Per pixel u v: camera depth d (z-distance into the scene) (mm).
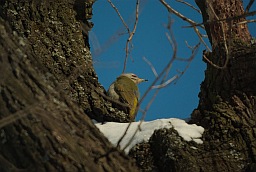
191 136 10281
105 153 6766
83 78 11914
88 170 6453
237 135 10273
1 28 6695
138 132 10609
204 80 11461
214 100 10984
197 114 11055
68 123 6742
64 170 6344
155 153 10133
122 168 6801
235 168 9891
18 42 6883
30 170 6305
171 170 9727
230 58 10938
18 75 6578
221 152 10031
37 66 6895
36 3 11875
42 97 6629
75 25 12297
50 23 11969
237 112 10625
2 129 6402
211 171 9789
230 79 10938
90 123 6949
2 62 6512
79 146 6621
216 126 10445
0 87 6426
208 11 11703
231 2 11883
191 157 9805
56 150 6422
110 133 10844
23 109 6348
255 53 10805
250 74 10789
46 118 6531
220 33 11531
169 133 10219
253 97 10727
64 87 11398
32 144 6375
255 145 10125
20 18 11625
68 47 11938
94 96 11906
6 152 6367
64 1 12281
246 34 11656
